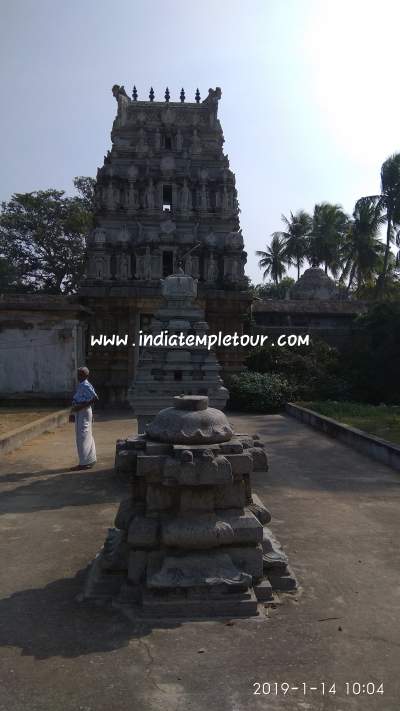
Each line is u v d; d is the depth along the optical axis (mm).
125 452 4355
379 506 7074
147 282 21469
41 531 5957
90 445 9398
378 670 3279
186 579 3943
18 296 22859
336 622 3855
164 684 3123
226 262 22422
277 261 51500
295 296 36594
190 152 23375
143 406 9164
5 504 7066
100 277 21516
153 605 3867
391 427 12430
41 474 8875
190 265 22188
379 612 4023
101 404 20953
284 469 9469
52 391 18484
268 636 3641
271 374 21656
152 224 22578
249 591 4000
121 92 23984
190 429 4266
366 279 35844
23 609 4055
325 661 3365
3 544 5555
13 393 18328
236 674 3221
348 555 5242
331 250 45125
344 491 7879
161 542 4145
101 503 7098
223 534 4094
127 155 23062
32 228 38469
